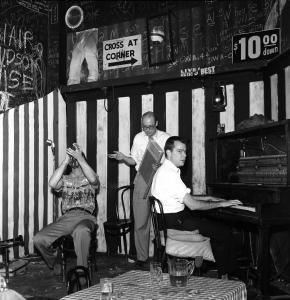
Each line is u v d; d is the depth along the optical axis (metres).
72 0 6.27
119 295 2.06
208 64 5.41
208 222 3.94
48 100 5.93
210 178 5.21
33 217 5.68
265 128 3.65
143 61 5.84
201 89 5.33
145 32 5.84
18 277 4.62
